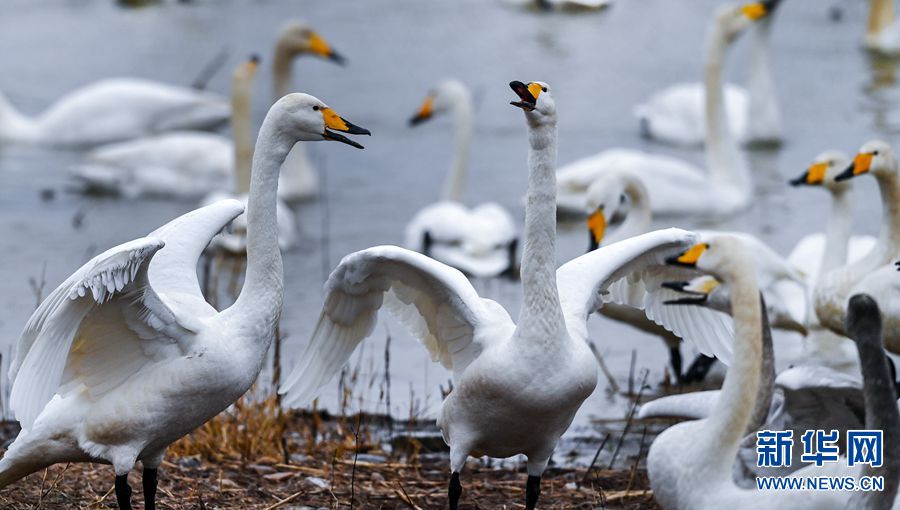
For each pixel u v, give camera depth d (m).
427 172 24.05
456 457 9.86
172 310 9.10
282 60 25.25
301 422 13.05
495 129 26.41
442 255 19.31
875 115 26.12
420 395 13.85
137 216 21.72
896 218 14.06
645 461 12.20
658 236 10.56
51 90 28.80
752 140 25.08
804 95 27.42
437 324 10.33
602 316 16.50
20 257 18.84
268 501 10.81
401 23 33.69
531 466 10.06
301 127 9.86
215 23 34.03
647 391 14.20
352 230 20.86
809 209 21.67
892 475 7.72
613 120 26.80
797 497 8.30
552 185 9.46
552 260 9.46
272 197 9.81
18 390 8.84
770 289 15.13
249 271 9.69
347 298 10.43
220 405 9.46
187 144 23.39
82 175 23.06
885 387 7.75
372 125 26.34
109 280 8.65
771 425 9.60
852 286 13.93
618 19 34.34
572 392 9.48
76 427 9.29
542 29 33.28
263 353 9.66
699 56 31.02
